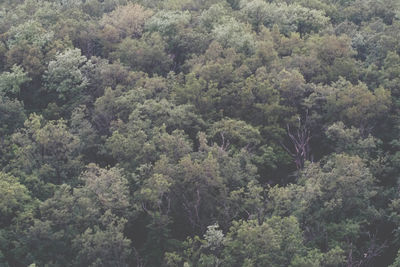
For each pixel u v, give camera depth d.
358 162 47.34
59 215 43.75
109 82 62.22
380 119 58.06
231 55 64.25
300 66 63.69
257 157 52.56
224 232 46.44
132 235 49.19
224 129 53.62
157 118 54.91
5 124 58.16
